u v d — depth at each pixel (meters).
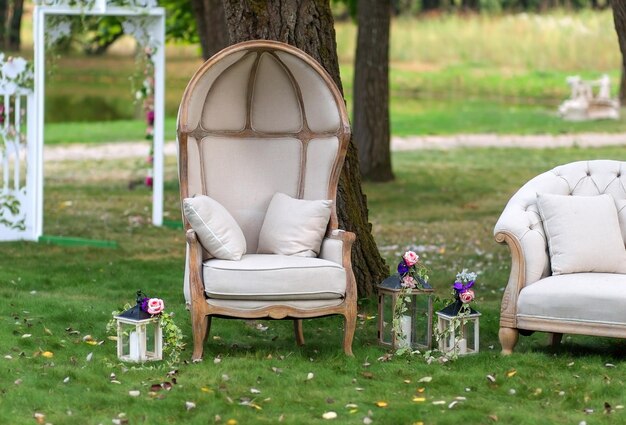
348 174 8.28
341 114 7.06
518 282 6.67
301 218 6.97
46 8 11.12
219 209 6.75
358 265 8.33
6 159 11.20
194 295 6.43
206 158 7.18
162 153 12.42
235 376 6.14
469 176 17.36
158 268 9.88
